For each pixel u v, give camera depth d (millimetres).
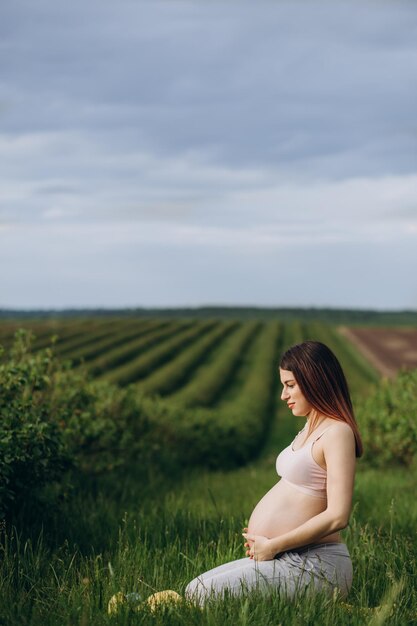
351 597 4297
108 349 58375
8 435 6195
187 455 18094
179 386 45750
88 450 11633
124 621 3623
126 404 14242
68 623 3631
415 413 13359
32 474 6457
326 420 3859
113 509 8242
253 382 47438
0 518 5691
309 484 3836
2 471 5887
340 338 85250
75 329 72688
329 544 3902
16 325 72938
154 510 7457
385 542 5367
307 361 3861
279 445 28641
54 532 6098
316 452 3814
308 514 3842
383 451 13844
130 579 4320
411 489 10367
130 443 13656
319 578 3795
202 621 3527
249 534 3855
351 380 40750
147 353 58656
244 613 3490
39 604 4074
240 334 80250
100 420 11844
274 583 3762
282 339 80250
